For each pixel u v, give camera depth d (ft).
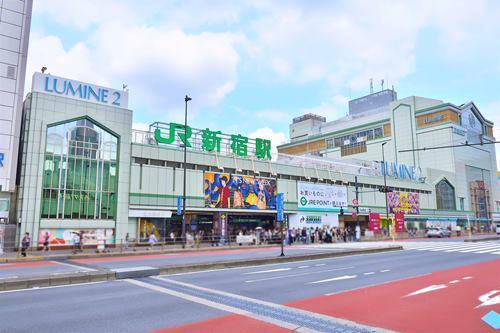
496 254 77.05
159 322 25.34
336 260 69.10
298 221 148.15
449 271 51.37
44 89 96.94
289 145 367.45
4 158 90.68
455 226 219.20
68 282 42.01
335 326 24.30
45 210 92.84
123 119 108.68
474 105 295.69
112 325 24.71
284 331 23.13
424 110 275.18
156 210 111.34
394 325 24.54
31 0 100.78
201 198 121.60
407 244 114.21
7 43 95.50
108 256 82.12
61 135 98.48
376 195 187.01
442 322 25.18
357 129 315.78
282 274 49.98
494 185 304.71
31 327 24.35
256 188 136.36
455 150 260.62
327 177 165.27
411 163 276.82
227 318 26.30
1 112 92.02
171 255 82.58
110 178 104.53
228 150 133.08
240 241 115.34
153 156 113.91
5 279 39.75
